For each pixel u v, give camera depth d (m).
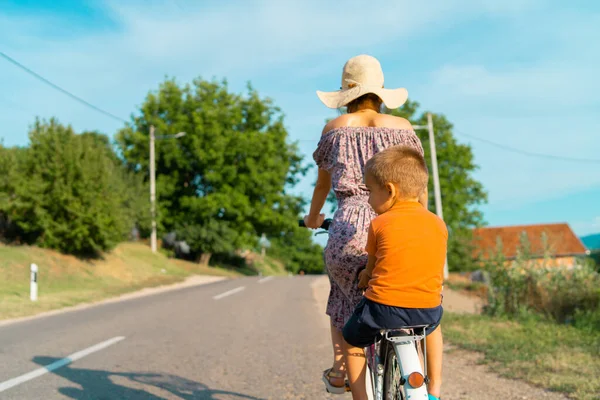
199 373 5.84
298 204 46.34
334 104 3.13
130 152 42.03
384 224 2.56
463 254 43.50
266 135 42.81
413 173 2.61
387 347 2.68
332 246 2.85
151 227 33.22
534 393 4.93
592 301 10.38
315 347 7.47
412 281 2.47
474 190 46.09
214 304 13.67
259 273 50.84
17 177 21.08
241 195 40.66
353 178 2.93
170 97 43.41
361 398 2.79
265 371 5.96
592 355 6.66
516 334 8.43
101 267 23.41
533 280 11.15
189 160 42.00
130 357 6.68
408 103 45.47
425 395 2.28
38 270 19.41
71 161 21.55
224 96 44.12
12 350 7.09
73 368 6.02
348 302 2.98
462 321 10.03
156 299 15.29
